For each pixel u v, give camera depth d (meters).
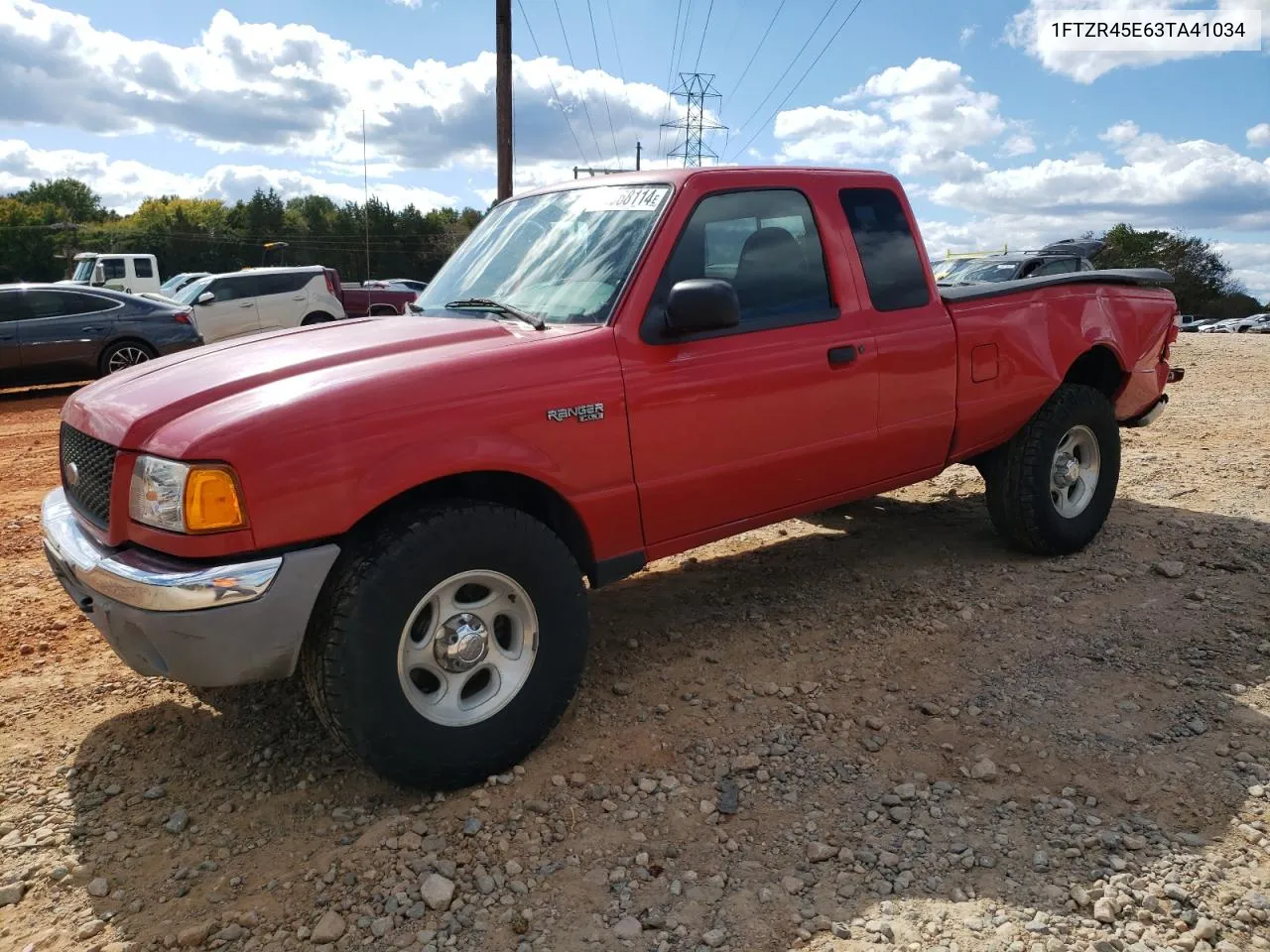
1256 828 2.71
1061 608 4.30
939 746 3.20
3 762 3.21
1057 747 3.17
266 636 2.60
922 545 5.27
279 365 2.97
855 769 3.08
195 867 2.65
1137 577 4.67
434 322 3.48
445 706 2.91
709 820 2.81
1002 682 3.62
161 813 2.92
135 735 3.38
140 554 2.69
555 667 3.07
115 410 2.91
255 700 3.62
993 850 2.65
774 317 3.73
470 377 2.93
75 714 3.55
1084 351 4.89
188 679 2.62
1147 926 2.35
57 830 2.83
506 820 2.81
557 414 3.08
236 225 115.12
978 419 4.47
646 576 4.93
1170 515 5.68
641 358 3.31
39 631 4.36
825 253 3.95
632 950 2.30
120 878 2.62
